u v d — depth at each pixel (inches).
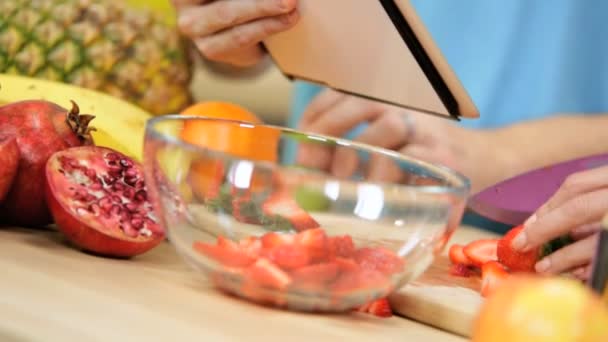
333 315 34.3
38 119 40.0
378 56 44.2
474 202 53.2
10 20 58.2
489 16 82.7
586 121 80.8
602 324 24.3
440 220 33.9
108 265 36.6
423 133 73.7
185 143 33.6
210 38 54.7
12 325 27.4
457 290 40.0
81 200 37.9
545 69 82.4
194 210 33.7
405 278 34.0
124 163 40.5
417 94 44.5
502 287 26.4
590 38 81.7
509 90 83.0
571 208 39.8
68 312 29.1
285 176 33.6
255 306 33.4
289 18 47.2
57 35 59.3
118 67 61.7
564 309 24.6
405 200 33.4
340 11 43.7
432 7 83.4
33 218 40.9
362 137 72.6
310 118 73.5
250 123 39.6
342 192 33.6
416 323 37.0
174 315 30.6
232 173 33.6
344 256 32.7
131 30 62.2
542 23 82.0
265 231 33.9
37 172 39.4
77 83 60.0
